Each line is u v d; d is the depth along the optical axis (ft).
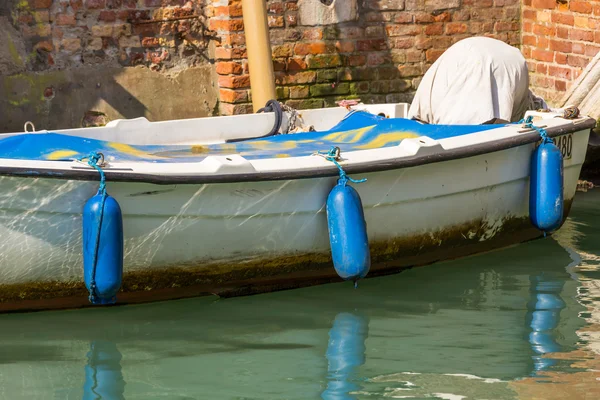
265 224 23.15
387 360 19.89
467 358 19.95
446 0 39.06
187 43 36.04
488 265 26.53
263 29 34.68
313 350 20.49
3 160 20.38
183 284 23.15
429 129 27.73
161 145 26.96
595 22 36.09
